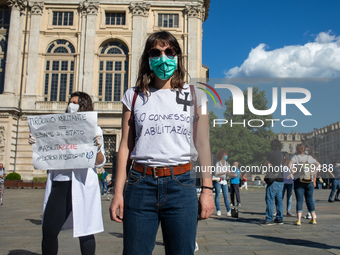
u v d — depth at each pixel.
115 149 30.00
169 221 2.03
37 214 9.78
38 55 31.16
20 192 21.91
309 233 6.25
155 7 31.77
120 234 6.19
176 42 2.29
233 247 4.98
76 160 3.41
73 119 3.49
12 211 10.69
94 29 31.25
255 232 6.41
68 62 31.30
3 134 29.11
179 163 2.09
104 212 10.49
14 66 30.48
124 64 31.47
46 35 31.55
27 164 29.95
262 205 12.77
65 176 3.46
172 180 2.04
